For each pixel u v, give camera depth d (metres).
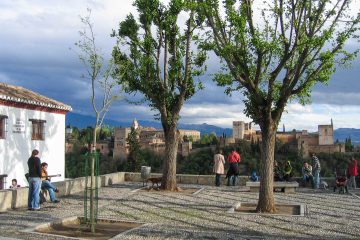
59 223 11.61
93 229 10.61
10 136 22.23
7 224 11.50
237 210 14.85
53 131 25.80
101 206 15.21
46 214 13.30
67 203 16.02
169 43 20.72
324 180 23.80
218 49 13.83
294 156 91.81
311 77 13.90
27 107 23.52
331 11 13.38
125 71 19.55
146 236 10.01
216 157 23.86
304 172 23.80
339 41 13.38
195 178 25.44
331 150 97.44
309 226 11.95
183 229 11.05
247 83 14.06
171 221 12.45
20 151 22.92
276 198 18.61
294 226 11.92
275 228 11.60
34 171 14.29
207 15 13.84
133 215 13.44
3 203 14.11
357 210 15.16
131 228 11.27
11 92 23.77
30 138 23.70
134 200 17.09
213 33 14.00
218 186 23.70
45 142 24.97
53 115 25.81
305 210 14.89
